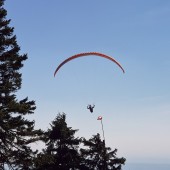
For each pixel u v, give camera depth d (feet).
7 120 63.62
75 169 96.73
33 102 70.08
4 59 70.90
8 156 64.28
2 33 71.97
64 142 94.58
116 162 102.94
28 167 65.87
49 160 68.64
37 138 67.46
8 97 66.33
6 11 73.20
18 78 71.05
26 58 73.10
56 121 95.20
